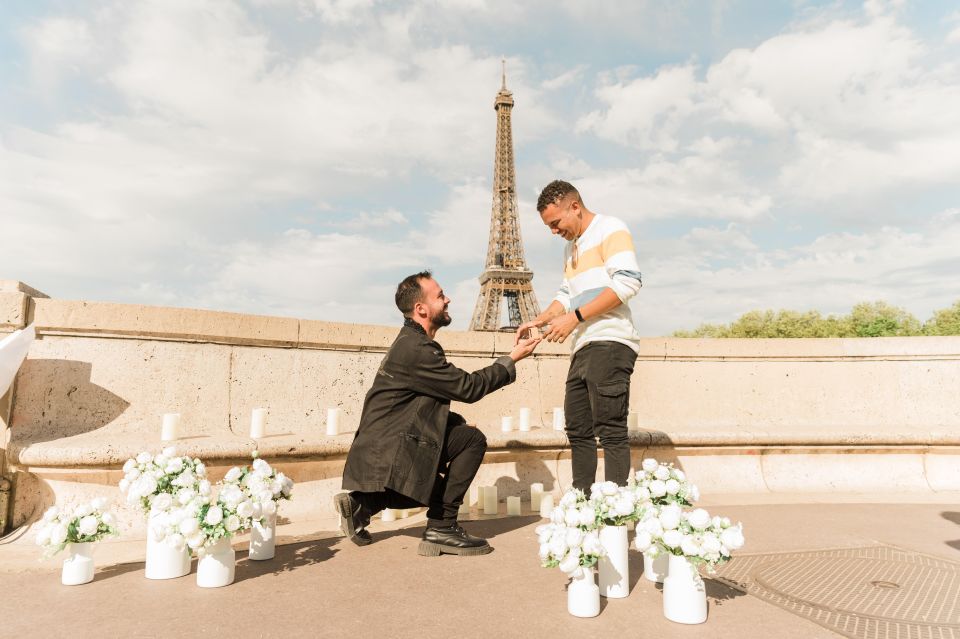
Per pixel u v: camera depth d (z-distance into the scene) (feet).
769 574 10.12
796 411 22.79
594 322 12.42
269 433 17.01
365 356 19.77
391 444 11.03
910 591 9.21
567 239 13.80
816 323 214.48
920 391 22.68
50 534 9.14
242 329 17.24
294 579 9.72
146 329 15.74
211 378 16.62
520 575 10.02
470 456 11.66
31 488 12.88
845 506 16.63
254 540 10.88
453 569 10.34
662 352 22.84
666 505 9.36
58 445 12.55
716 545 7.72
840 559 11.11
